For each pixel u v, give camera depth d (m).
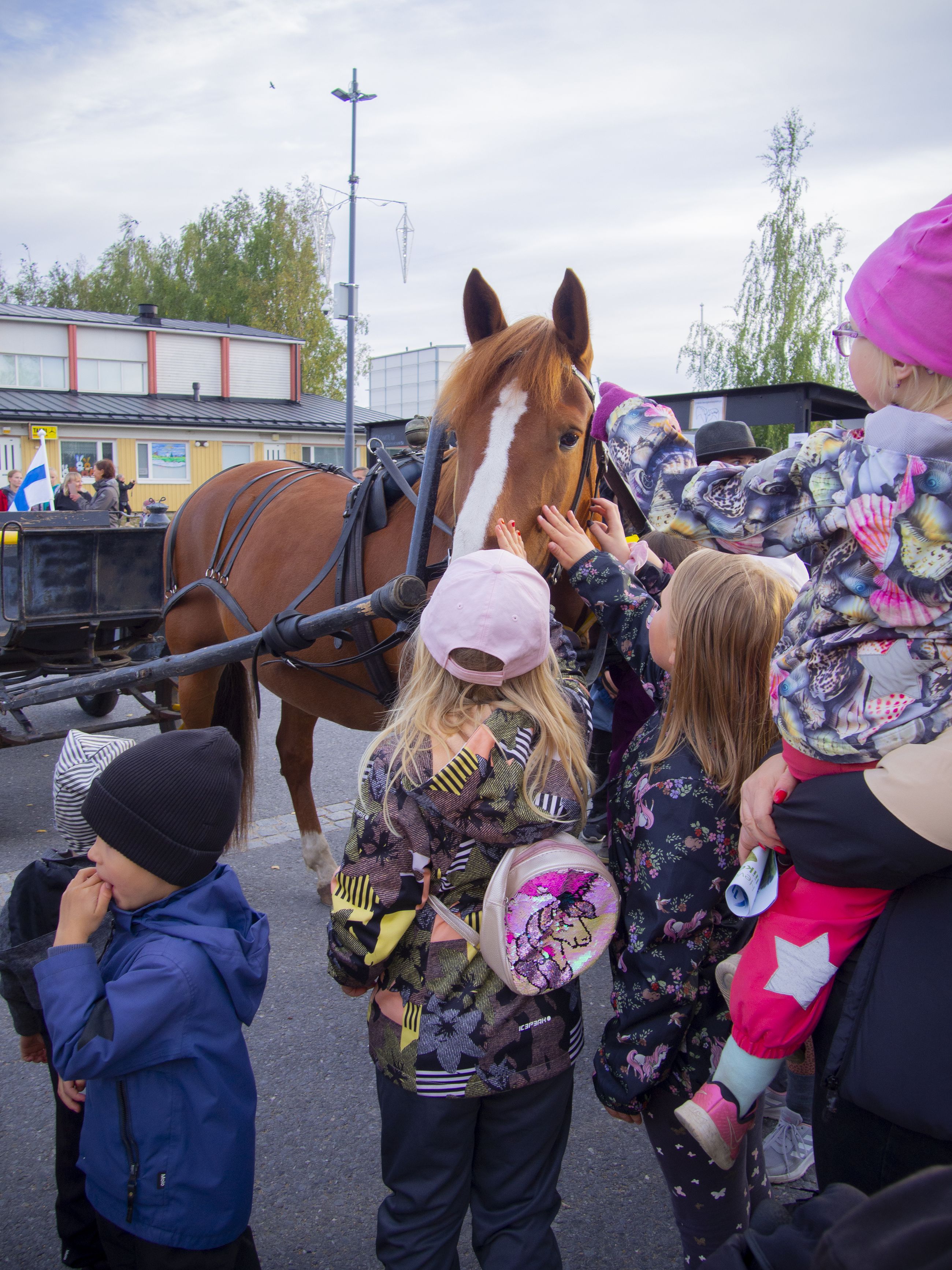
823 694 1.20
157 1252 1.53
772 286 20.19
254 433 30.36
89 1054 1.40
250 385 33.72
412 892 1.43
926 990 1.13
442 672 1.51
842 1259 0.69
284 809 4.88
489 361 2.14
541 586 1.50
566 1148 2.38
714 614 1.46
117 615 4.81
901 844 1.11
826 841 1.17
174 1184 1.51
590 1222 2.13
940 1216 0.67
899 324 1.14
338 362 42.34
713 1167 1.54
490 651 1.41
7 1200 2.18
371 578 2.72
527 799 1.41
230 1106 1.56
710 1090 1.32
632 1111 1.52
